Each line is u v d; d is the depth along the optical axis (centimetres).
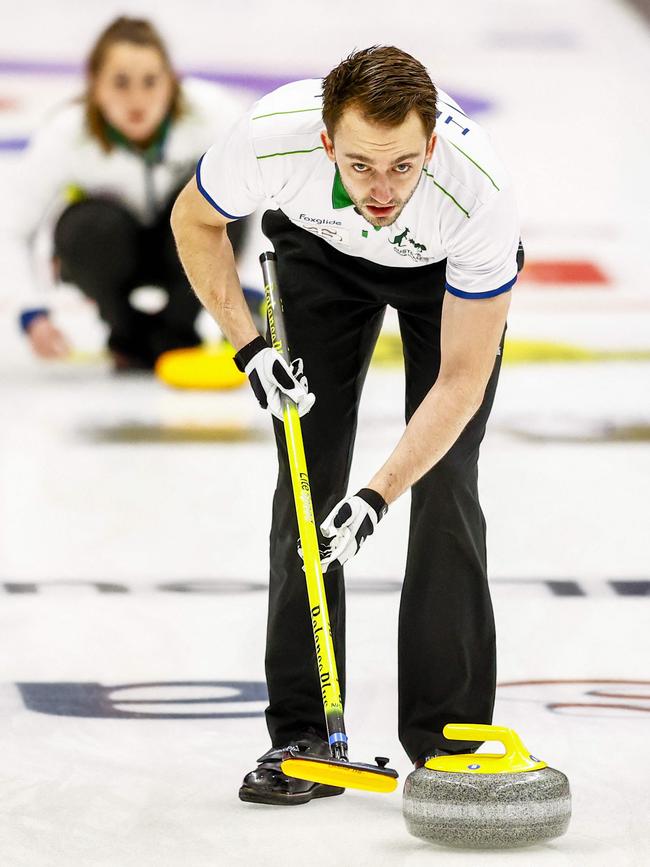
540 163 3797
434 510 1001
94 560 1655
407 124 848
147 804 973
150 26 2530
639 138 3950
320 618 922
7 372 2780
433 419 938
